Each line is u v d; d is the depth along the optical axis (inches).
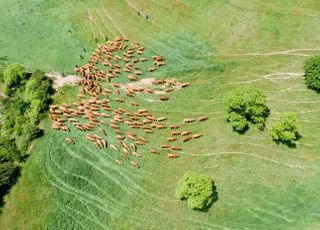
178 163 2117.4
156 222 2009.1
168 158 2139.5
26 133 2315.5
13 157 2244.1
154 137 2208.4
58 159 2245.3
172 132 2185.0
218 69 2346.2
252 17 2469.2
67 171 2204.7
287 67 2268.7
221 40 2437.3
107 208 2087.8
